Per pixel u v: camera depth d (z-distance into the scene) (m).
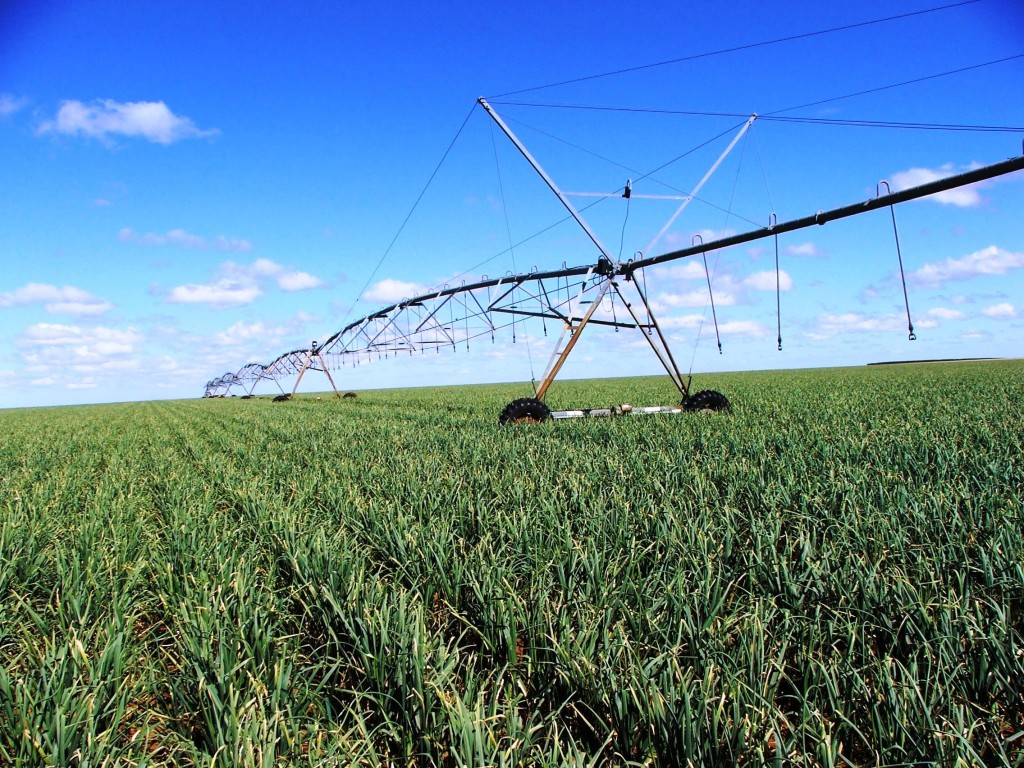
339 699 3.52
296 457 13.02
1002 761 2.68
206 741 3.09
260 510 7.14
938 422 12.91
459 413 23.58
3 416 51.78
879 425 12.72
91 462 13.92
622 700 3.04
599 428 13.82
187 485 9.62
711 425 13.73
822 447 9.61
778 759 2.58
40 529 6.70
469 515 6.60
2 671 3.22
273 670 3.50
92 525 6.56
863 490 6.59
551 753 2.81
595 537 5.52
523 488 7.52
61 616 4.34
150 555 5.84
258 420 26.16
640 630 3.84
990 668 3.27
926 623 3.61
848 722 2.81
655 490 7.35
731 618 3.77
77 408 74.50
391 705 3.30
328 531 6.42
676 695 3.01
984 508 5.82
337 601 4.28
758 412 17.16
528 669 3.62
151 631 4.45
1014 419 12.97
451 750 2.74
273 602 4.55
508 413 15.53
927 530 5.32
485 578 4.45
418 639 3.49
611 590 4.37
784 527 5.84
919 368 65.69
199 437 19.86
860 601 4.04
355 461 11.35
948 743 2.73
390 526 6.07
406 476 8.90
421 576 4.95
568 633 3.55
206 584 4.55
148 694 3.71
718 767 2.70
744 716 2.92
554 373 15.80
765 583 4.57
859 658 3.55
